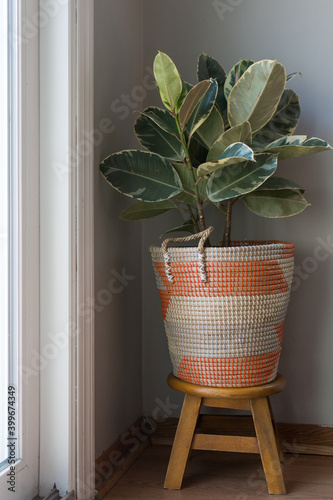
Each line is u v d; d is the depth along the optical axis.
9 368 1.15
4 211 1.13
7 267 1.15
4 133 1.13
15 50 1.14
